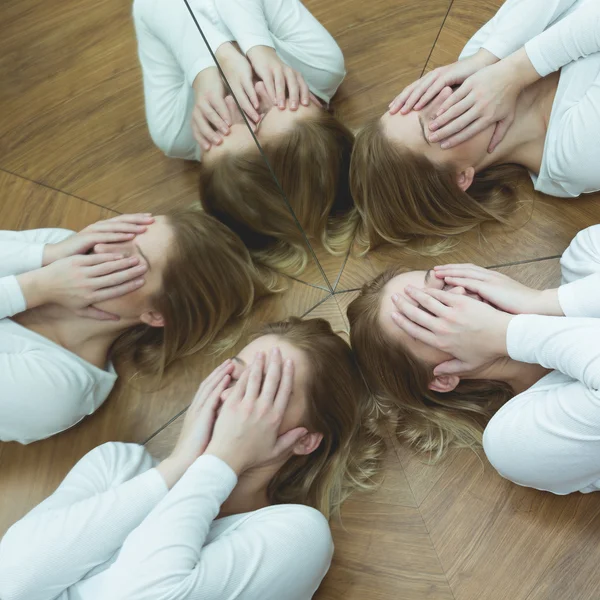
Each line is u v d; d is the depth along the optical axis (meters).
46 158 1.32
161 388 1.29
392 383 1.21
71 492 1.06
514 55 1.21
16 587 0.95
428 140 1.23
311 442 1.16
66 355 1.21
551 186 1.30
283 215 1.25
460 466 1.20
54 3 1.29
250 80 1.17
